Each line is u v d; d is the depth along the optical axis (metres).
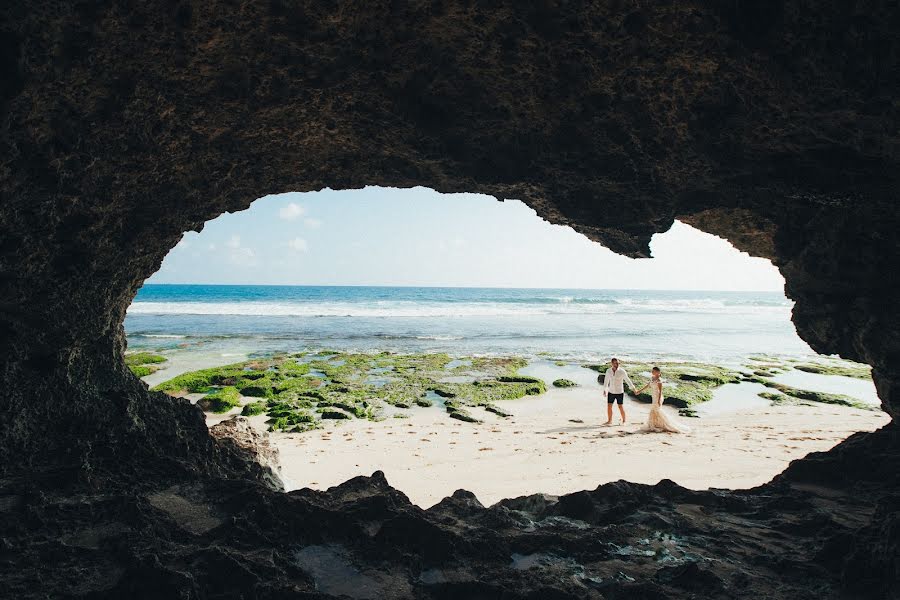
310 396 17.56
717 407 16.91
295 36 4.19
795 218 6.16
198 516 4.36
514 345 31.97
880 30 3.40
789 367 24.70
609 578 3.71
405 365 23.73
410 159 5.91
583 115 5.05
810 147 4.73
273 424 14.16
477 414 15.60
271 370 22.11
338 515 4.29
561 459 10.95
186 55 4.14
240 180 5.86
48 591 3.19
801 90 3.98
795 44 3.71
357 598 3.45
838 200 5.41
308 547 4.04
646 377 21.31
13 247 4.30
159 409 6.22
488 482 9.65
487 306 70.06
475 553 4.07
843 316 6.21
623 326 44.59
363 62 4.61
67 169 4.29
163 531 3.94
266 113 4.96
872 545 3.59
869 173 4.79
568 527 4.68
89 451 4.93
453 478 9.88
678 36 4.05
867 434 6.03
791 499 5.00
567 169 5.70
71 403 5.23
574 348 30.81
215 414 15.48
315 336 36.22
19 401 4.80
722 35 3.92
